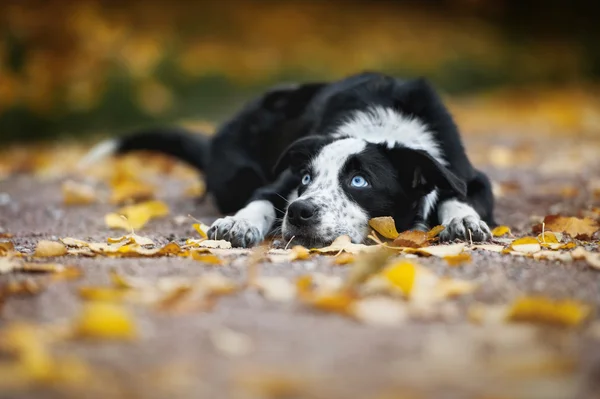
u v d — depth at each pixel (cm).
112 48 2191
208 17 3250
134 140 1185
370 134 840
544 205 1060
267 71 2766
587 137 1873
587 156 1530
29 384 407
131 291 548
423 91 879
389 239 763
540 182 1268
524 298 511
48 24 2069
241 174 1018
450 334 478
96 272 613
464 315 514
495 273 609
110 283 579
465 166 862
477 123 2200
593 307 530
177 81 2491
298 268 632
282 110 1003
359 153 759
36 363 411
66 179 1380
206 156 1126
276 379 408
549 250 709
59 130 2038
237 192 1023
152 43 2502
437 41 3575
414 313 514
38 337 457
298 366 431
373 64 3027
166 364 431
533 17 4062
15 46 2027
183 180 1401
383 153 770
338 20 3659
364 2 3919
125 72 2161
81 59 2098
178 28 3098
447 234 794
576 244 739
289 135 967
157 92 2197
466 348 454
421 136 841
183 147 1170
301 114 980
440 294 543
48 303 532
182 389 402
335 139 790
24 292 551
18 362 434
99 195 1199
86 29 2128
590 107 2462
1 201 1134
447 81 3091
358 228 748
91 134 2047
